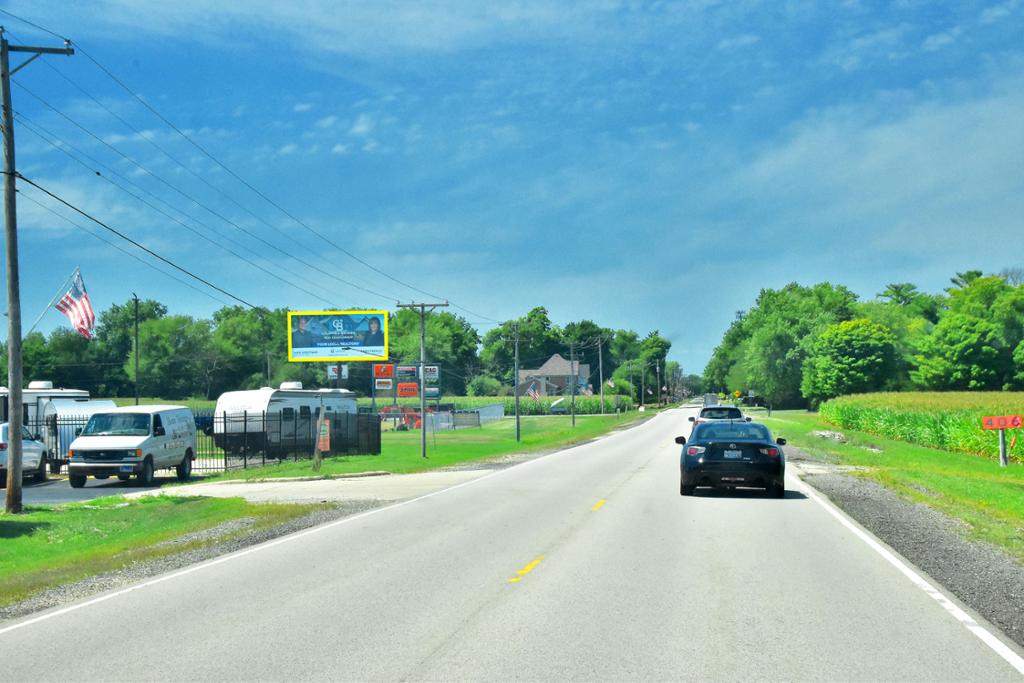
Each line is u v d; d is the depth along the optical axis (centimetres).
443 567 1125
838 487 2275
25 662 721
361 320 7806
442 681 642
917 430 4659
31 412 3844
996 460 3750
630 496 2019
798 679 643
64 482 3275
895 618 834
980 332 9588
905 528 1491
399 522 1628
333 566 1161
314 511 1908
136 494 2620
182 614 895
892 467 3180
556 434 6228
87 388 12062
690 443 2009
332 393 4825
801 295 17975
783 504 1841
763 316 17612
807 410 12788
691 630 789
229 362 12775
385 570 1115
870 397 7531
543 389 17688
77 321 3878
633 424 8369
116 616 898
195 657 722
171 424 3222
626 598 926
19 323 2198
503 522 1577
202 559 1300
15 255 2203
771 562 1144
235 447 4269
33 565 1378
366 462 3600
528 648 730
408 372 7975
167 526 1878
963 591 962
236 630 813
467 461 3709
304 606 912
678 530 1450
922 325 12219
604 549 1253
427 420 6738
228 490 2634
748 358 13750
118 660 720
